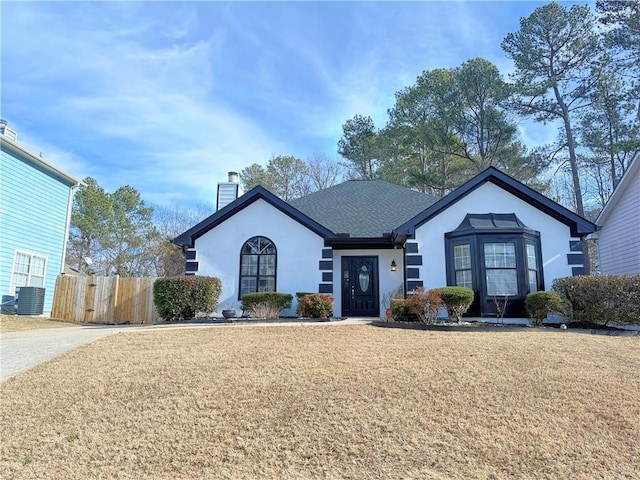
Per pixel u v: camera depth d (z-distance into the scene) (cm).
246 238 1468
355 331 941
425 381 586
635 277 1055
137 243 4031
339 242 1513
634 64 2444
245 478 379
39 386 595
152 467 397
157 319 1530
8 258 1595
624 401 523
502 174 1326
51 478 381
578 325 1127
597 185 3275
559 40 2619
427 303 1082
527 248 1272
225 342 834
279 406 514
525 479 375
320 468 394
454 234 1302
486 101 2797
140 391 566
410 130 3017
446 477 378
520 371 625
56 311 1552
